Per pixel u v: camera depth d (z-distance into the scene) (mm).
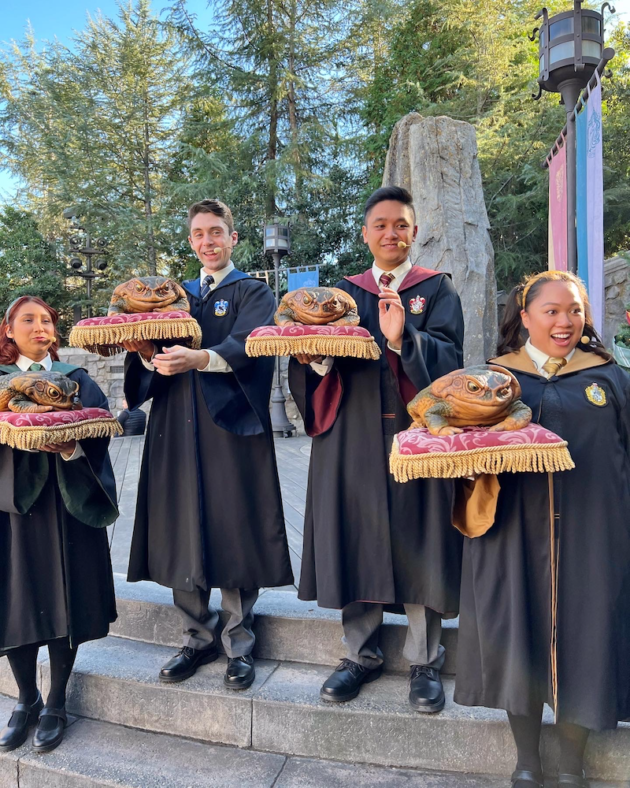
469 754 2154
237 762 2270
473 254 6219
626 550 1832
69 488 2344
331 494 2289
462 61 13555
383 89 15180
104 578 2494
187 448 2467
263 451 2516
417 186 6309
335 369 2305
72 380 2289
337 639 2613
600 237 3807
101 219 18203
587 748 2080
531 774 1890
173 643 2893
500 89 13555
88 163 18547
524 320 2016
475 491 1905
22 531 2334
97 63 19531
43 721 2418
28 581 2324
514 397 1736
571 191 4488
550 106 12883
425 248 6211
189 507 2451
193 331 2248
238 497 2453
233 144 16969
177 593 2559
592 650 1771
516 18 14414
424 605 2232
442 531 2189
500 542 1901
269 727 2320
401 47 15383
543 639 1855
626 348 3920
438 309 2344
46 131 19500
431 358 2168
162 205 19047
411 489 2229
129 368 2533
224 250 2662
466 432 1728
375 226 2398
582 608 1801
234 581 2436
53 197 19516
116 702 2555
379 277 2445
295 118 16453
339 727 2246
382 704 2260
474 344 6141
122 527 4520
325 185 15203
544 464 1646
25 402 2172
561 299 1896
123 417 10500
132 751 2363
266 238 9789
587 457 1857
